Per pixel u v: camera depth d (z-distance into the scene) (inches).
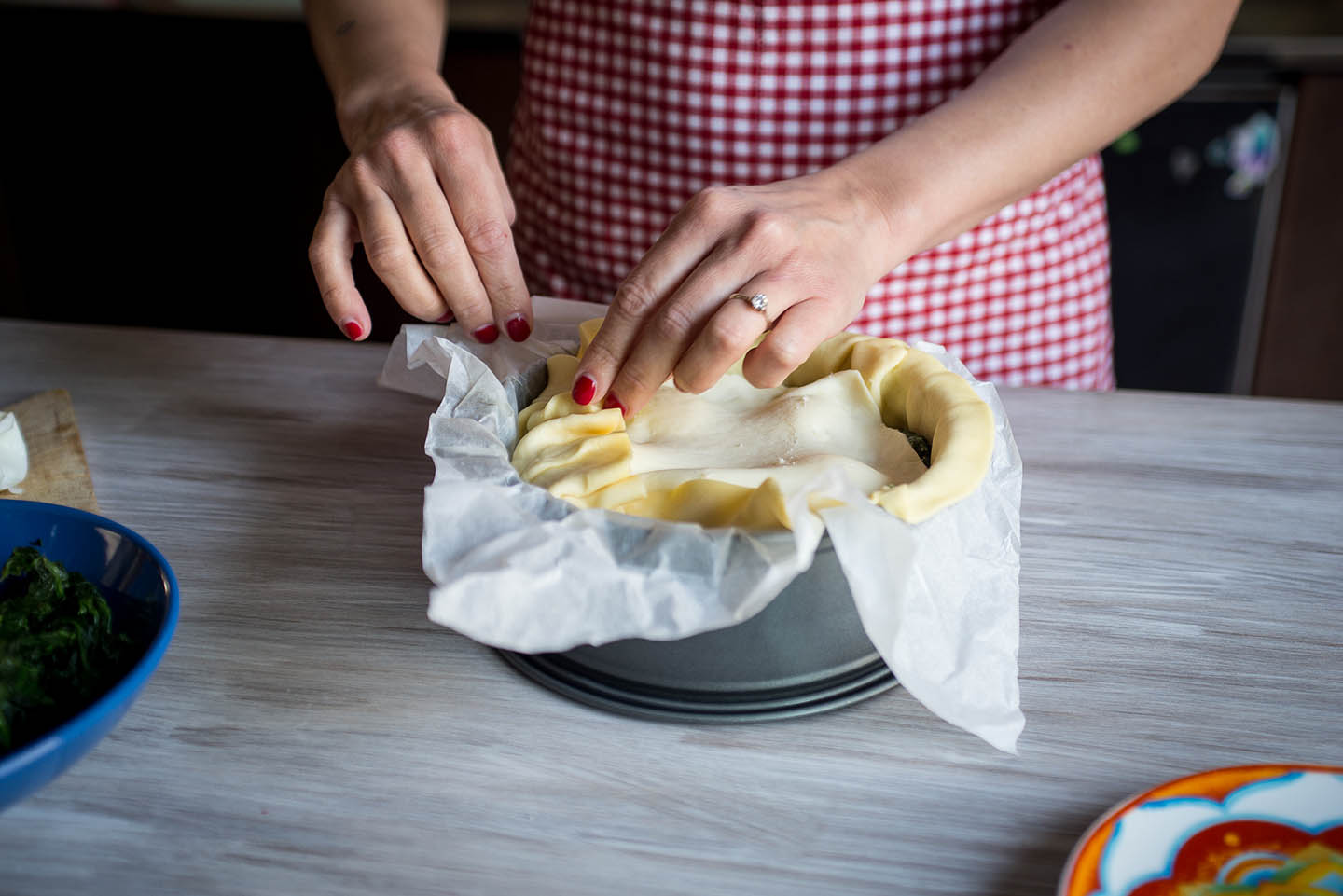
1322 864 15.7
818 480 19.0
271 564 25.4
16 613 19.0
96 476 29.3
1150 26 31.3
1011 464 25.2
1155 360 78.0
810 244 24.0
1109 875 15.6
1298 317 73.7
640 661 20.6
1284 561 25.8
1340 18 73.5
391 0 37.2
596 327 28.0
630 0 36.9
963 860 17.5
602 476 21.6
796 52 36.4
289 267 86.2
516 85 75.5
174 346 38.4
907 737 20.3
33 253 87.7
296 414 33.2
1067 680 21.7
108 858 17.3
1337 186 69.4
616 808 18.5
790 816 18.4
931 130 29.3
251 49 76.9
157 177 82.8
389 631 23.1
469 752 19.8
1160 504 28.3
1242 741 20.0
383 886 16.9
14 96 80.6
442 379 33.8
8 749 17.6
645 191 39.8
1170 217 72.7
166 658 22.1
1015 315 40.4
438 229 26.8
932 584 19.7
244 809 18.4
